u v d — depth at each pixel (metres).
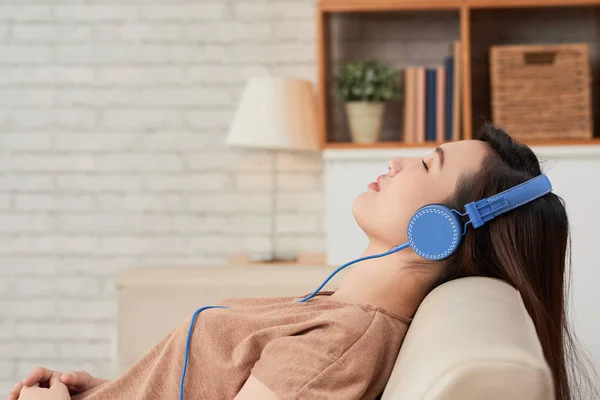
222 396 1.06
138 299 1.85
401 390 0.76
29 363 3.61
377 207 1.14
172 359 1.11
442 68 3.06
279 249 3.53
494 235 1.06
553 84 2.99
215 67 3.52
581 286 2.90
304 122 3.05
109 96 3.55
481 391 0.68
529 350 0.71
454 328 0.79
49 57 3.55
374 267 1.13
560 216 1.08
